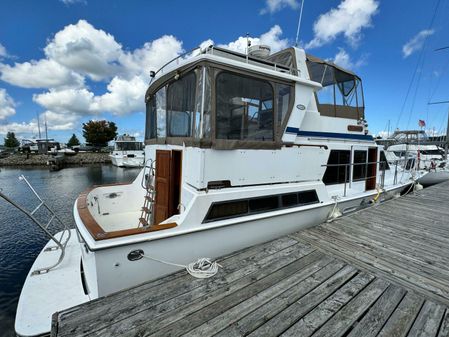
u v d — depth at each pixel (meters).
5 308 3.71
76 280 3.06
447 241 3.29
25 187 13.40
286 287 2.16
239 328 1.70
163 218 3.51
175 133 3.54
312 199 3.85
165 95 3.79
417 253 2.93
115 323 1.73
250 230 3.16
